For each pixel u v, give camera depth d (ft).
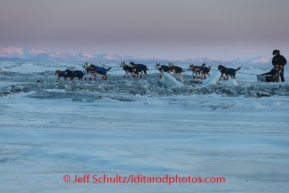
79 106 79.77
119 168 33.14
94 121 62.34
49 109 76.07
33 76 153.07
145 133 51.78
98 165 34.30
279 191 26.91
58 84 111.65
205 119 65.31
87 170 32.65
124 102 82.38
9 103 82.79
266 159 37.60
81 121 62.34
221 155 39.19
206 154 39.68
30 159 36.91
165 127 57.00
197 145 44.80
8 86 109.91
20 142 46.42
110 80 134.31
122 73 168.66
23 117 65.98
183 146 44.19
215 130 54.85
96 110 75.31
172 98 86.28
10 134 50.14
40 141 47.03
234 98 84.89
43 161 36.06
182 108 76.18
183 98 85.87
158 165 33.63
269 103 77.51
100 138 48.98
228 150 41.88
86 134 50.85
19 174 31.24
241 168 33.94
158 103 80.64
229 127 57.21
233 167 34.24
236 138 48.14
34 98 88.17
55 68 202.18
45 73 165.37
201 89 96.07
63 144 44.83
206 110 73.92
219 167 34.24
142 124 59.93
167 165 33.81
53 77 148.97
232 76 132.16
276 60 118.52
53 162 35.65
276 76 117.80
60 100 85.92
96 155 36.83
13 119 63.67
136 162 34.45
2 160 36.63
